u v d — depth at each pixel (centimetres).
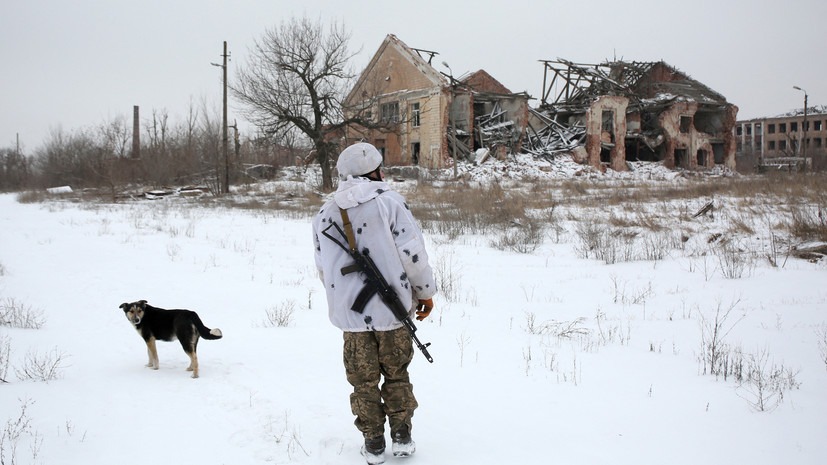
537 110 5469
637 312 839
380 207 358
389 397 368
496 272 1191
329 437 406
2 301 881
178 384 517
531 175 4544
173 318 546
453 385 507
